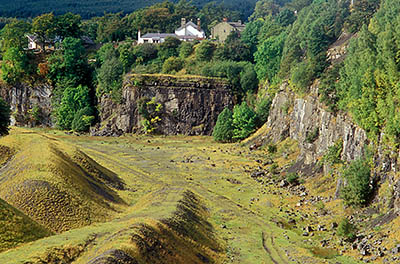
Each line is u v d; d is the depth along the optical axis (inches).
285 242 2368.4
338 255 2148.1
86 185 2797.7
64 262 1749.5
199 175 3713.1
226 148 4788.4
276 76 5374.0
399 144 2375.7
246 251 2246.6
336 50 4084.6
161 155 4485.7
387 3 3425.2
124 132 5826.8
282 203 3009.4
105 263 1653.5
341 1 4690.0
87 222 2335.1
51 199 2385.6
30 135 3489.2
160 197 2861.7
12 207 2122.3
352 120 2915.8
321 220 2645.2
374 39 3088.1
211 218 2701.8
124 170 3671.3
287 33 5743.1
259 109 5216.5
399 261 1915.6
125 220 2368.4
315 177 3225.9
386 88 2603.3
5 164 3034.0
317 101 3627.0
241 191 3302.2
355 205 2549.2
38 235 2028.8
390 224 2178.9
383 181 2461.9
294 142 4084.6
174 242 2096.5
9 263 1635.1
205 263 2082.9
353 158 2815.0
